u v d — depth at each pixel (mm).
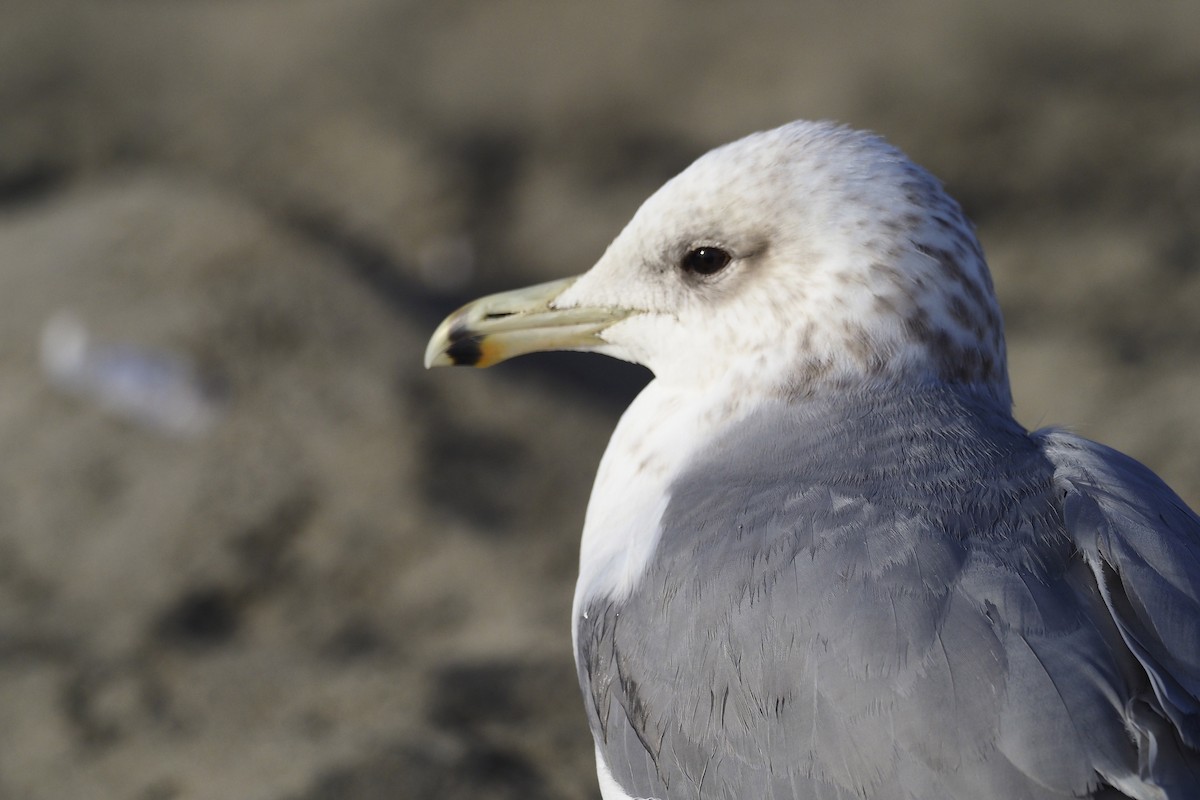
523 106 25609
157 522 11625
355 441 12516
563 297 6312
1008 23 25781
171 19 29672
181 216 15688
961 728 4242
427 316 15273
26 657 9883
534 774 7996
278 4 30188
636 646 5102
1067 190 20969
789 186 5727
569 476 12680
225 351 13367
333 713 8922
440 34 28125
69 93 26531
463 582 11086
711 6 27812
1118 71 24000
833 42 26062
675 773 4992
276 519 11688
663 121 24938
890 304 5605
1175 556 4566
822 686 4484
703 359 5902
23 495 12023
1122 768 4090
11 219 18609
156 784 8195
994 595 4430
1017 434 5355
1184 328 16078
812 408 5574
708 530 5078
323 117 25516
